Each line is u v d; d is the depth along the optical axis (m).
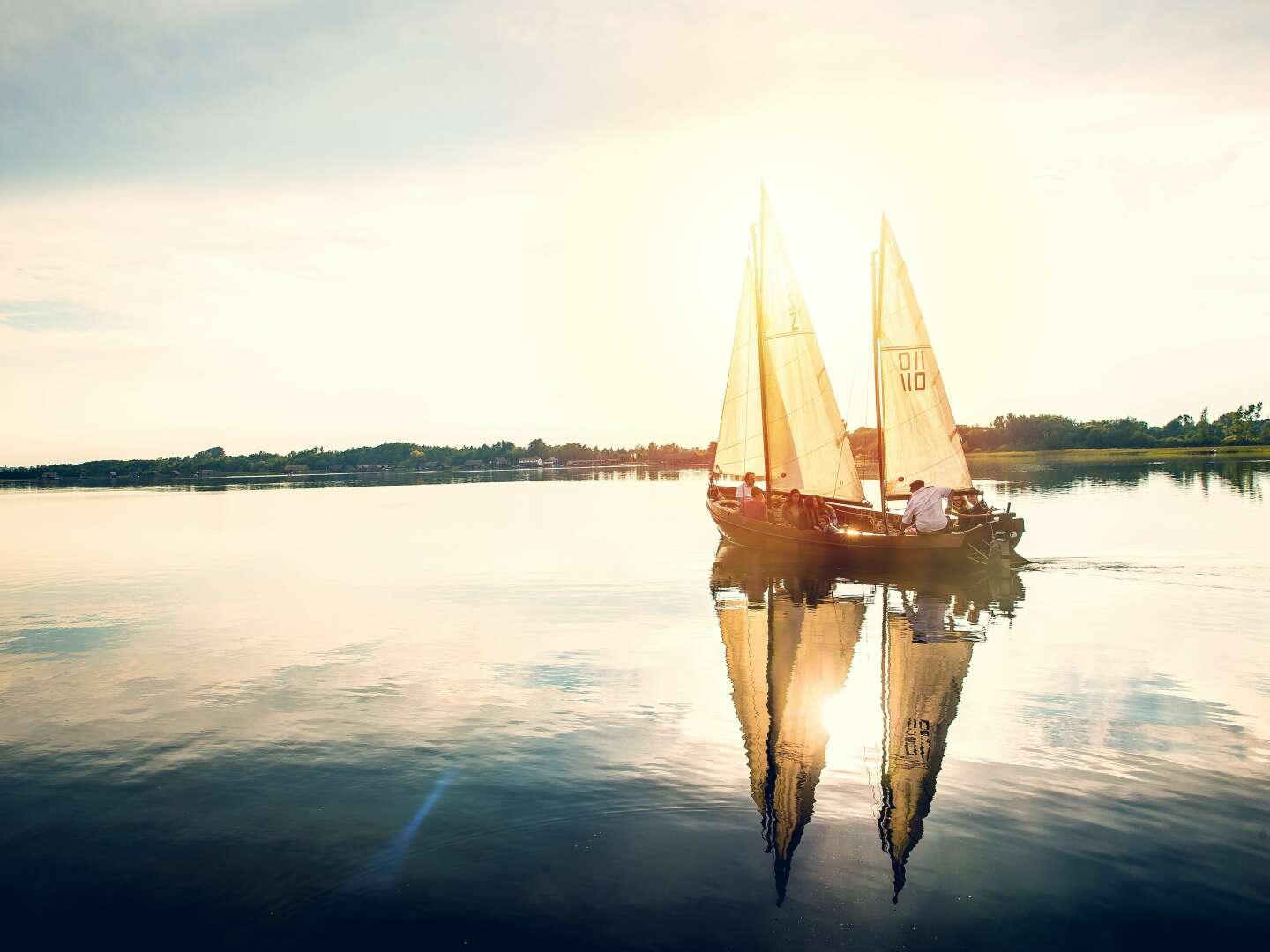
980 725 12.93
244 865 9.05
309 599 26.20
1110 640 18.42
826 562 31.92
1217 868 8.49
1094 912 7.79
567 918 7.91
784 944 7.43
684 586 27.30
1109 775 10.88
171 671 17.41
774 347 37.41
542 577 29.83
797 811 10.02
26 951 7.64
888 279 34.75
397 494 105.12
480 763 11.73
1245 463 120.88
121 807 10.54
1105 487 68.56
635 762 11.66
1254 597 23.14
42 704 15.09
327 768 11.70
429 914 8.05
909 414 35.03
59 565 36.38
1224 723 12.85
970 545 28.14
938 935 7.52
